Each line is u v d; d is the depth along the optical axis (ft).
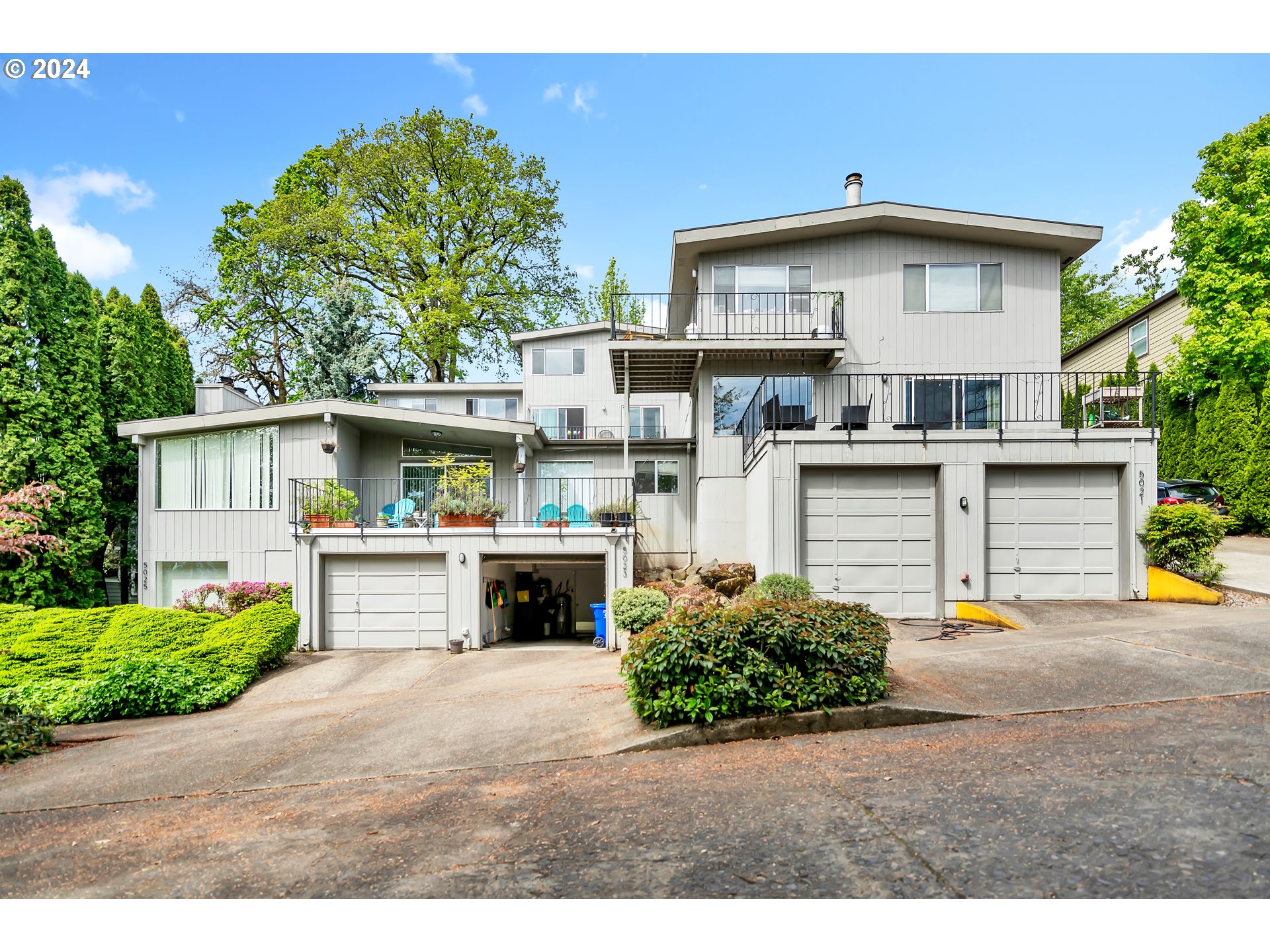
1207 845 10.76
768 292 50.83
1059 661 22.97
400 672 37.22
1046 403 49.26
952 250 50.57
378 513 57.62
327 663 40.09
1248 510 61.16
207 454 53.78
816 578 37.24
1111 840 11.05
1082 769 14.28
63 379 61.52
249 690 34.83
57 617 42.16
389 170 97.86
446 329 98.12
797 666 19.40
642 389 60.34
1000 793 13.21
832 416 49.78
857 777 14.66
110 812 17.03
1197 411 67.31
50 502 55.57
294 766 19.80
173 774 19.92
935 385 49.62
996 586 36.78
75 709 29.78
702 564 47.42
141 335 73.31
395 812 14.94
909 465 36.99
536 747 19.24
